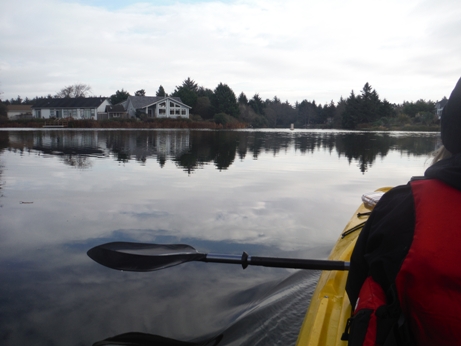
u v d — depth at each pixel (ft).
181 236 14.70
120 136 80.74
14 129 118.21
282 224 16.33
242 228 15.74
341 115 214.69
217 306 9.63
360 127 187.32
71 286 10.60
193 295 10.19
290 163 36.55
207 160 37.96
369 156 44.39
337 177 28.55
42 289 10.38
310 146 60.08
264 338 8.02
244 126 196.34
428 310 3.78
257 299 9.80
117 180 25.82
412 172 31.48
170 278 11.19
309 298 9.35
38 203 19.19
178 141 66.59
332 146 60.49
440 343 3.86
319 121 273.54
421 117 167.02
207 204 19.44
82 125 142.20
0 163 33.40
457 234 3.61
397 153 48.55
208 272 11.64
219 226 15.90
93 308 9.49
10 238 14.19
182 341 8.20
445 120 4.14
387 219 4.22
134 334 8.44
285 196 21.62
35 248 13.25
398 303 4.10
